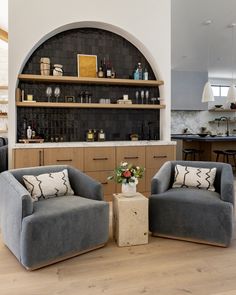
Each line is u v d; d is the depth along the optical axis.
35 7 4.37
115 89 5.12
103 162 4.47
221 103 10.60
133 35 4.83
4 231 2.80
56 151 4.27
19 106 4.57
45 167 3.23
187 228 2.97
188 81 9.43
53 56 4.76
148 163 4.70
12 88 4.33
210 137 6.96
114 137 5.14
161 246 2.90
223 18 5.99
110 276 2.32
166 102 5.06
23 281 2.25
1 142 6.38
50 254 2.47
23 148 4.15
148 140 5.21
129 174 3.02
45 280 2.27
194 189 3.28
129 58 5.14
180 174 3.41
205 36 6.88
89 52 4.93
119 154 4.55
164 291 2.11
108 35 5.01
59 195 3.06
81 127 4.96
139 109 5.25
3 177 2.87
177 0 5.27
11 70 4.32
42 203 2.75
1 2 5.72
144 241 2.95
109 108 5.09
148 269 2.44
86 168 4.40
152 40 4.94
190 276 2.32
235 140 6.85
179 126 9.86
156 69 5.07
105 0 4.66
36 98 4.73
